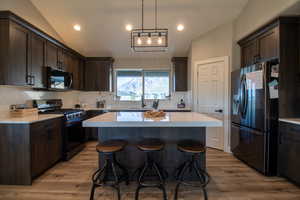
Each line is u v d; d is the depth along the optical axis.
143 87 5.03
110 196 1.99
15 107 2.67
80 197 1.97
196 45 3.95
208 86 3.75
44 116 2.68
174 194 2.02
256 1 2.73
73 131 3.25
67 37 3.87
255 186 2.19
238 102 3.00
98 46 4.26
